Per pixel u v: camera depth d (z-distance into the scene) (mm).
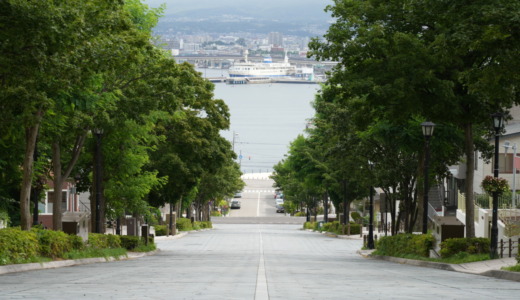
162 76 36562
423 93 32562
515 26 22766
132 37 31969
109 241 40562
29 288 16344
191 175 59875
